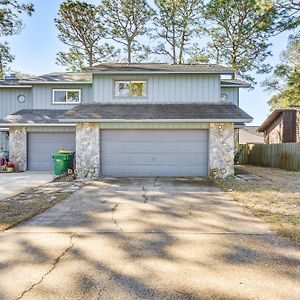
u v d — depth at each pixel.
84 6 25.97
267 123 27.91
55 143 15.39
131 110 12.52
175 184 10.41
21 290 3.26
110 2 26.23
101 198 8.12
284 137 23.77
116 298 3.10
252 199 7.84
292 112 23.50
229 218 6.11
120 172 12.45
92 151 12.24
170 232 5.24
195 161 12.34
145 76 13.42
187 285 3.37
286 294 3.17
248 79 24.53
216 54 25.19
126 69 13.49
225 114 11.96
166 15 25.66
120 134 12.42
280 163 18.05
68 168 13.26
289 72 24.56
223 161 12.02
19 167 15.24
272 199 7.82
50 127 15.30
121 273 3.66
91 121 11.75
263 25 18.66
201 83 13.41
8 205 7.22
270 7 12.55
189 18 25.30
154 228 5.47
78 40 27.38
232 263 3.94
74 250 4.40
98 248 4.48
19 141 15.29
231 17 23.69
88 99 16.72
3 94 17.38
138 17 26.50
